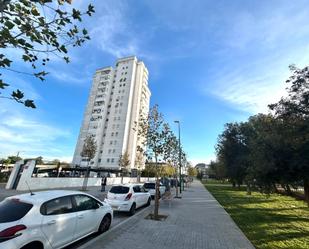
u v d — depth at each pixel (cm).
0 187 2041
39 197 556
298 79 1204
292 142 1180
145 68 8288
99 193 2127
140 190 1394
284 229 965
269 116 1434
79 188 2412
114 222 978
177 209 1399
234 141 3603
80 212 649
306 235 875
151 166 1243
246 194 2714
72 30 331
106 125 7362
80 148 7312
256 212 1403
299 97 1205
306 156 1124
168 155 1259
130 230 827
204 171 11650
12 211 486
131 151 6962
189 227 923
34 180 2002
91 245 642
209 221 1069
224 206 1639
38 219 501
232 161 3588
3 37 280
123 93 7444
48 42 316
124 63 7819
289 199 2248
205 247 684
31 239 468
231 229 930
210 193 2788
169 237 762
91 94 7844
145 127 1245
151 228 872
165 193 1928
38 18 300
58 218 555
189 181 5353
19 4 289
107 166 6800
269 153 1268
